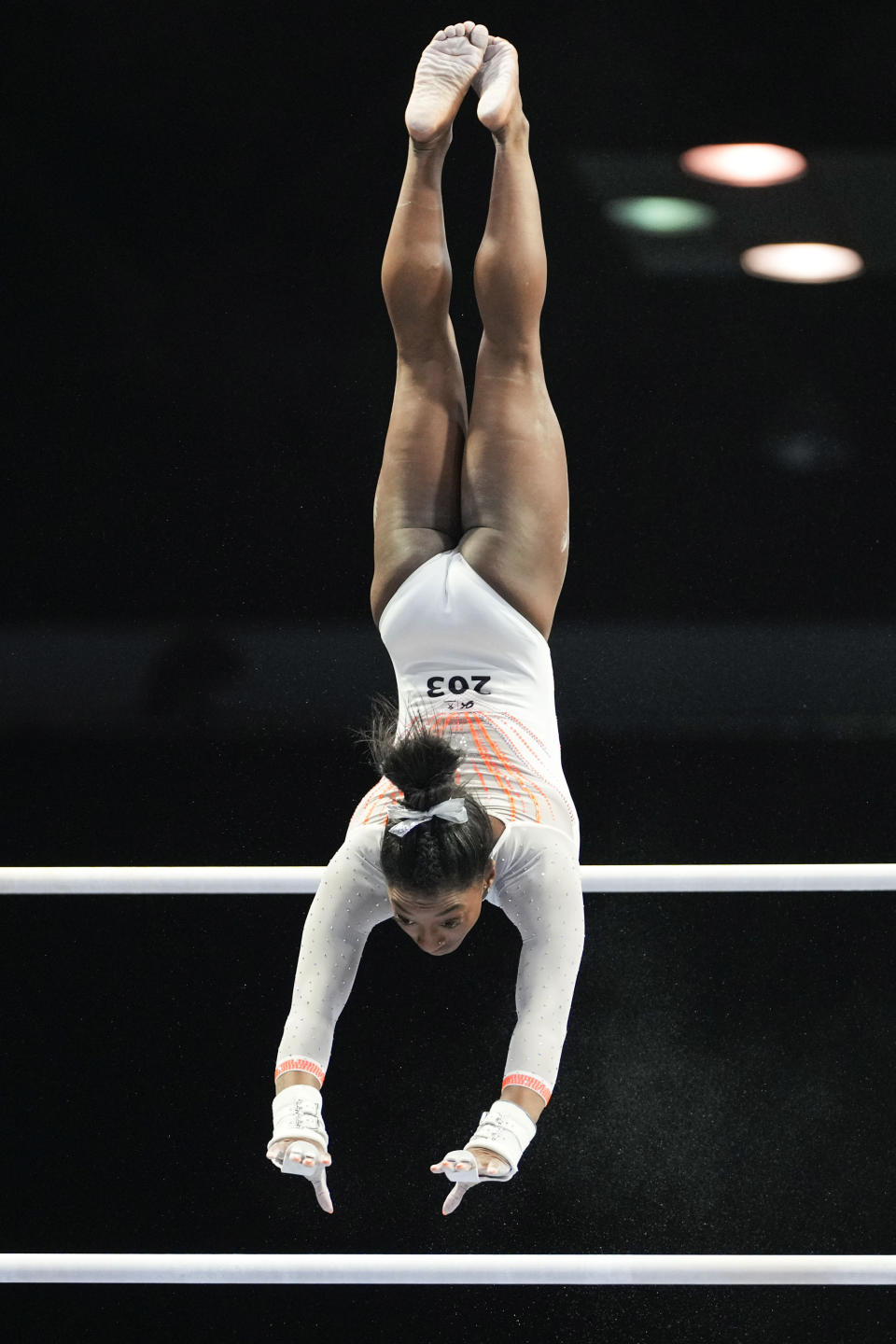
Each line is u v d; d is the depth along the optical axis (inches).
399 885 260.1
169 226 866.1
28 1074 662.5
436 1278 291.4
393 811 263.9
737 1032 671.1
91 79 878.4
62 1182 634.8
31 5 884.0
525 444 308.5
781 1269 290.0
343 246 861.8
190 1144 639.8
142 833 775.1
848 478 828.6
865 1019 669.9
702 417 843.4
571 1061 664.4
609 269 862.5
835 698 800.9
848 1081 653.3
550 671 313.1
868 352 844.6
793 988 681.0
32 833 775.1
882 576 816.3
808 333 848.3
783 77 871.7
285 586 822.5
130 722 800.9
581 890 287.4
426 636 305.7
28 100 877.2
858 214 860.6
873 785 783.1
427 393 318.3
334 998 278.1
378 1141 647.8
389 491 317.4
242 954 709.3
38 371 850.1
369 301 855.1
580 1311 606.9
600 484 836.6
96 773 791.1
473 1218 620.4
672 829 781.9
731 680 807.1
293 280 857.5
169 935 716.0
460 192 842.2
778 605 816.3
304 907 723.4
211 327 855.1
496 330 310.8
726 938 694.5
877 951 682.8
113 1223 624.1
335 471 835.4
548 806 288.5
